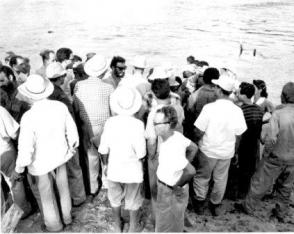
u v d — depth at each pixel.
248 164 4.69
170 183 3.25
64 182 3.79
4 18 27.84
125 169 3.60
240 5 36.41
